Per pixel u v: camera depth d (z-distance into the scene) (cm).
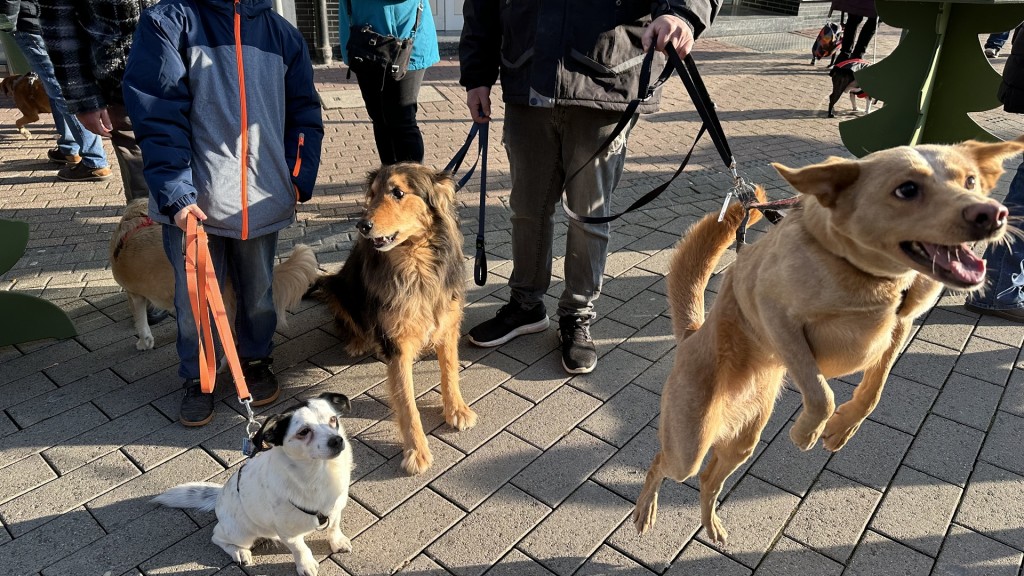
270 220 315
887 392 344
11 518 272
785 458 303
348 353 395
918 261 151
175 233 308
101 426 328
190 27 280
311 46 1109
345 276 377
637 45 326
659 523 270
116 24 352
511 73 343
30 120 746
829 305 172
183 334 325
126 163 403
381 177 322
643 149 755
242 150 299
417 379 376
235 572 251
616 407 343
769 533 264
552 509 279
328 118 844
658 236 536
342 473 238
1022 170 383
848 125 454
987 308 409
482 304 446
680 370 224
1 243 365
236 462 307
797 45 1369
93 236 526
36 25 575
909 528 264
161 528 269
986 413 327
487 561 254
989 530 262
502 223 565
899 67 420
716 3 283
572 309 384
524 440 321
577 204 360
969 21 402
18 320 378
